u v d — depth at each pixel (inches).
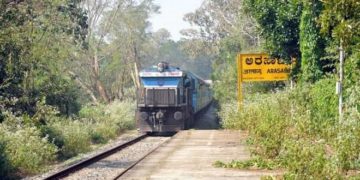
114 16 2411.4
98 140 1247.5
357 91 629.9
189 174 578.2
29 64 1116.5
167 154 776.9
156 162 683.4
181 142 970.1
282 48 1072.8
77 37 1683.1
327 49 775.7
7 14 1048.8
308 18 915.4
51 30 1255.5
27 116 995.9
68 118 1278.3
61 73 1348.4
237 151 807.1
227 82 1786.4
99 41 2349.9
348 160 495.2
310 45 917.2
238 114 1173.1
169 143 952.9
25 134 850.1
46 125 1024.9
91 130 1250.0
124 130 1601.9
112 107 1710.1
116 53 2504.9
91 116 1498.5
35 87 1195.9
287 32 1048.2
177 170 609.6
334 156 498.0
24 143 811.4
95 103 1967.3
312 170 456.4
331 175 450.0
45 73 1237.7
